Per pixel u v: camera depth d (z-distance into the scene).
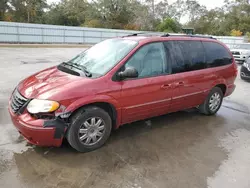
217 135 3.90
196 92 4.22
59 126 2.76
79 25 42.66
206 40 4.45
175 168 2.88
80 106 2.88
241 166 2.99
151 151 3.25
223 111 5.17
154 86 3.50
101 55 3.61
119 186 2.50
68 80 3.01
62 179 2.56
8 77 7.32
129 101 3.30
